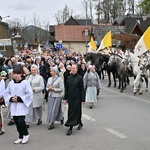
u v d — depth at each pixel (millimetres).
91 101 12617
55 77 9398
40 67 14172
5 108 12422
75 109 8680
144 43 17062
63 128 9352
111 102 14242
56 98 9328
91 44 30875
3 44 22188
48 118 9312
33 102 9508
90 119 10539
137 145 7520
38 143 7820
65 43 60875
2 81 8789
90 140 8008
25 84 7758
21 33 79562
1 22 40000
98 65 23578
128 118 10672
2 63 11172
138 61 16938
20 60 15594
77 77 8828
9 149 7379
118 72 18016
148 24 57781
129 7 80625
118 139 8070
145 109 12422
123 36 32344
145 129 9109
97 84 12859
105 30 56562
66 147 7438
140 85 17016
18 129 7875
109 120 10367
